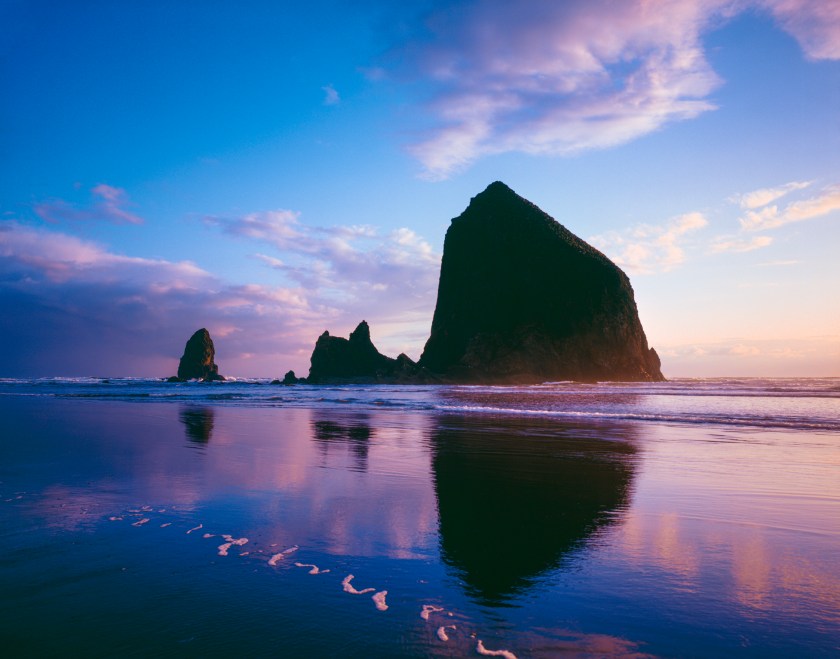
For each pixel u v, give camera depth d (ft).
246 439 46.26
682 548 16.69
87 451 38.34
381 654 10.06
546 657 10.00
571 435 48.88
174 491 24.72
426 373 309.01
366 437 47.78
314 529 18.63
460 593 13.10
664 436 47.73
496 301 340.59
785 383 210.59
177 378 386.52
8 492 24.32
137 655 9.98
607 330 313.73
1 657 9.90
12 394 149.18
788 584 13.62
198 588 13.26
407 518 20.24
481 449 39.93
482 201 393.70
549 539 17.60
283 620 11.51
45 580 13.75
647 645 10.46
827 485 26.45
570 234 381.60
